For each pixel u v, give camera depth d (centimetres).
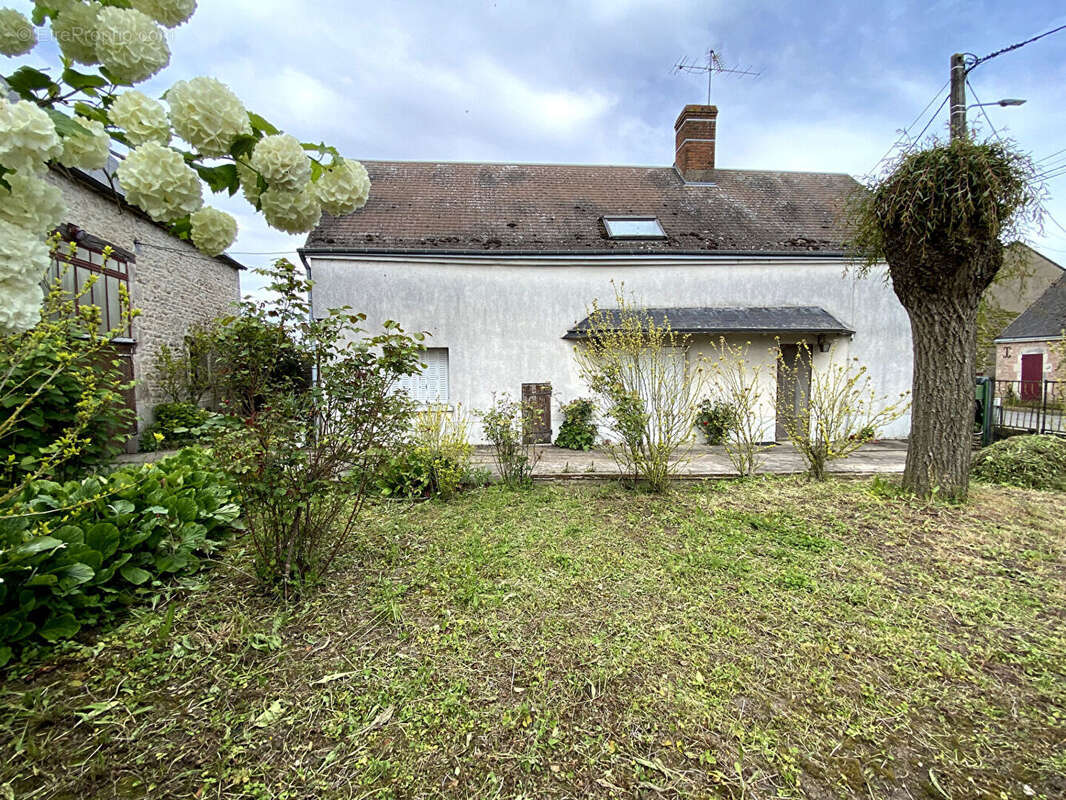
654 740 185
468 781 167
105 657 229
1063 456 550
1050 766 174
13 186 88
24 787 160
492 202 1044
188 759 173
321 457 295
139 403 844
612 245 949
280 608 275
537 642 247
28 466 333
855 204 513
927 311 465
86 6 101
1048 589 306
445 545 375
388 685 213
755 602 288
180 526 318
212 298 1173
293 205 127
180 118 109
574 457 799
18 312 86
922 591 304
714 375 916
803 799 161
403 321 895
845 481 571
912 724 195
